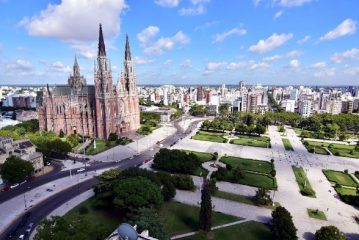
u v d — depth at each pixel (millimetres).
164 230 77875
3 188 127625
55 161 170125
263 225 97625
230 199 118875
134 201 89500
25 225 96875
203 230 92438
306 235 92125
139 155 186875
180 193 123625
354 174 152750
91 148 197250
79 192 124625
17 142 161375
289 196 123438
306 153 196750
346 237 92125
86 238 63938
